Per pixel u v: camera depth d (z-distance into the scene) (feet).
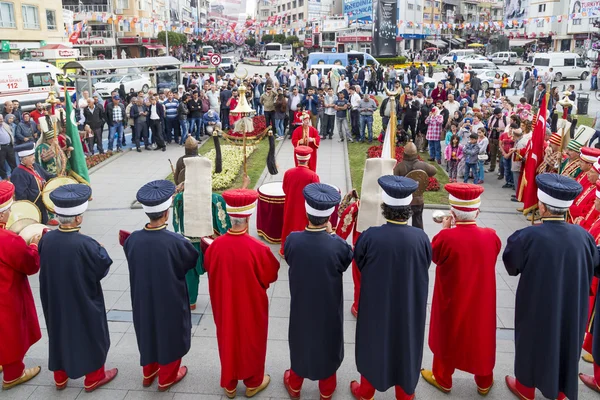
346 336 20.26
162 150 56.70
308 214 15.08
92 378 16.47
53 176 33.04
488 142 44.93
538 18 122.11
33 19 120.26
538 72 133.80
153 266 15.67
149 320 16.01
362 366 15.23
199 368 18.01
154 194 15.55
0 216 16.20
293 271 15.31
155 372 17.03
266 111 62.95
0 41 109.40
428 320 21.49
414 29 224.94
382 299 14.61
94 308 15.94
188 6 342.64
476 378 16.34
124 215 35.70
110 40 180.75
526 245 14.92
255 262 15.48
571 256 14.46
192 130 61.05
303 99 62.95
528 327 15.07
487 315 15.52
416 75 104.53
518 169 38.60
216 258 15.49
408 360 14.83
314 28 167.53
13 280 16.26
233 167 46.98
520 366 15.44
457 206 15.40
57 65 113.09
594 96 106.22
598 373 16.42
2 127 43.93
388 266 14.51
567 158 29.35
